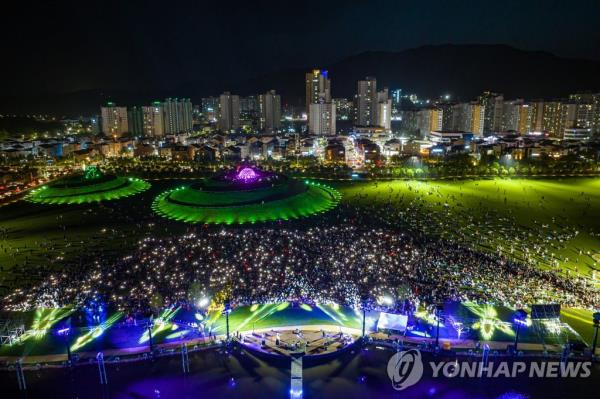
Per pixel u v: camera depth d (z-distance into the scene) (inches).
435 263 4072.3
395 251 4384.8
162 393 2402.8
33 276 3932.1
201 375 2546.8
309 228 5398.6
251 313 3211.1
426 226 5418.3
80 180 7869.1
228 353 2753.4
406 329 2950.3
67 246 4795.8
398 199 6943.9
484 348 2596.0
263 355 2711.6
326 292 3486.7
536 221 5669.3
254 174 7313.0
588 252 4503.0
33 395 2400.3
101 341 2886.3
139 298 3412.9
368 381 2476.6
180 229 5447.8
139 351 2770.7
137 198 7342.5
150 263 4114.2
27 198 7322.8
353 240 4749.0
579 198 6914.4
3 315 3147.1
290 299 3393.2
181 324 3073.3
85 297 3452.3
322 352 2709.2
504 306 3267.7
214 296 3440.0
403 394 2368.4
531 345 2770.7
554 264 4151.1
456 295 3430.1
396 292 3410.4
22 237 5182.1
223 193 6604.3
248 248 4466.0
